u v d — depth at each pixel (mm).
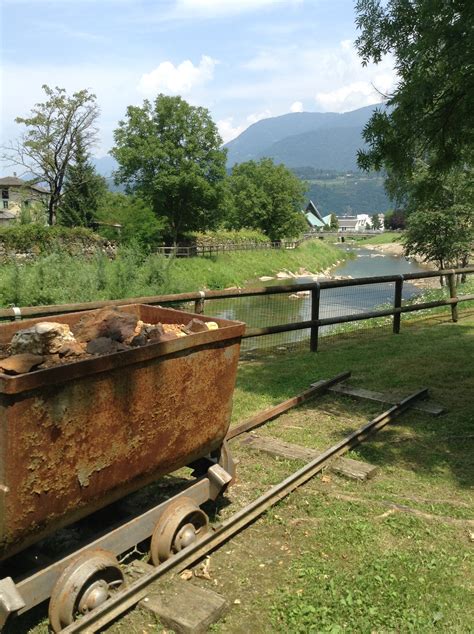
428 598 3367
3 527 2768
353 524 4184
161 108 53719
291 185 82812
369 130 6977
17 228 33906
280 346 10617
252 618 3189
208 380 3908
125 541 3412
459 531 4141
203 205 55844
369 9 6805
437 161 7547
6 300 20609
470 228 25344
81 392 2992
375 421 6145
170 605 3141
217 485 4051
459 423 6348
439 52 6281
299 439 5832
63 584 2959
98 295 22094
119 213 46594
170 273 25625
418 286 34906
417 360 9016
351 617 3184
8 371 2896
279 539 4008
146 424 3453
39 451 2842
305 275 58875
